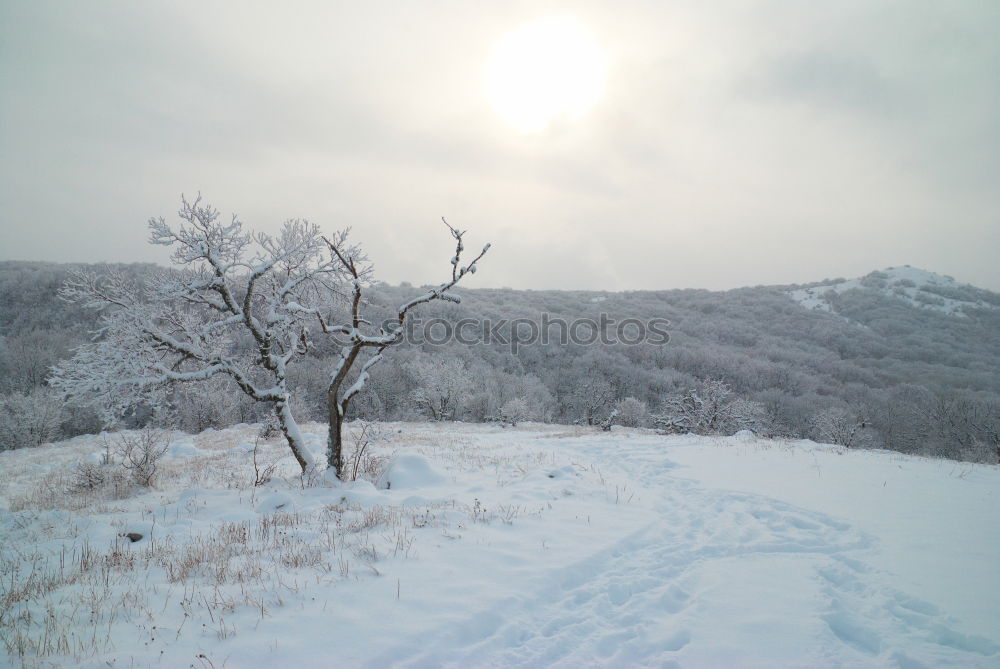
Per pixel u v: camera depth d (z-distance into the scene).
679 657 4.25
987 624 4.57
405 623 4.63
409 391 49.69
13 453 23.48
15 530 8.07
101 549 6.96
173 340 10.22
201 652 4.15
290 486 10.80
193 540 7.15
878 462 13.26
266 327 11.13
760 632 4.60
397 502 9.24
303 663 4.01
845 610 5.04
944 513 8.23
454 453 16.11
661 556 6.69
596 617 5.04
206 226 10.08
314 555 6.29
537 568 6.04
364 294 12.22
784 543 6.98
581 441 19.78
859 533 7.26
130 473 12.77
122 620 4.71
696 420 30.03
